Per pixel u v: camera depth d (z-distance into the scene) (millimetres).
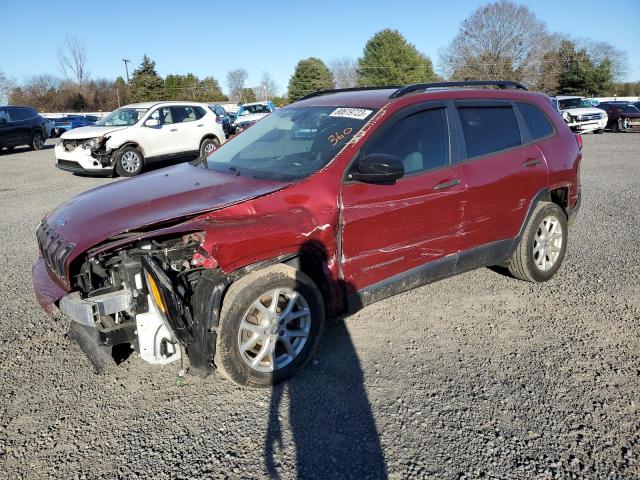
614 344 3820
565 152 4930
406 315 4324
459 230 4102
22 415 3086
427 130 3984
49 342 3984
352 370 3500
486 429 2891
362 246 3566
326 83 79312
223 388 3330
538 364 3555
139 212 3242
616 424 2922
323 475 2576
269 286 3150
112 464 2680
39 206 9164
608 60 62031
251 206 3248
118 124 13047
